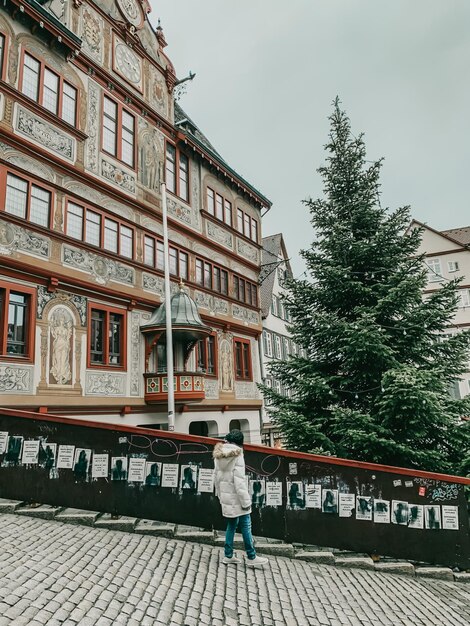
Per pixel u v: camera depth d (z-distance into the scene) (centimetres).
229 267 2236
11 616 407
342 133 1436
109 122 1623
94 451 819
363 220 1356
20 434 841
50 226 1323
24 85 1314
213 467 791
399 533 768
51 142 1370
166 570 587
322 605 563
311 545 767
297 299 1350
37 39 1372
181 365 1811
